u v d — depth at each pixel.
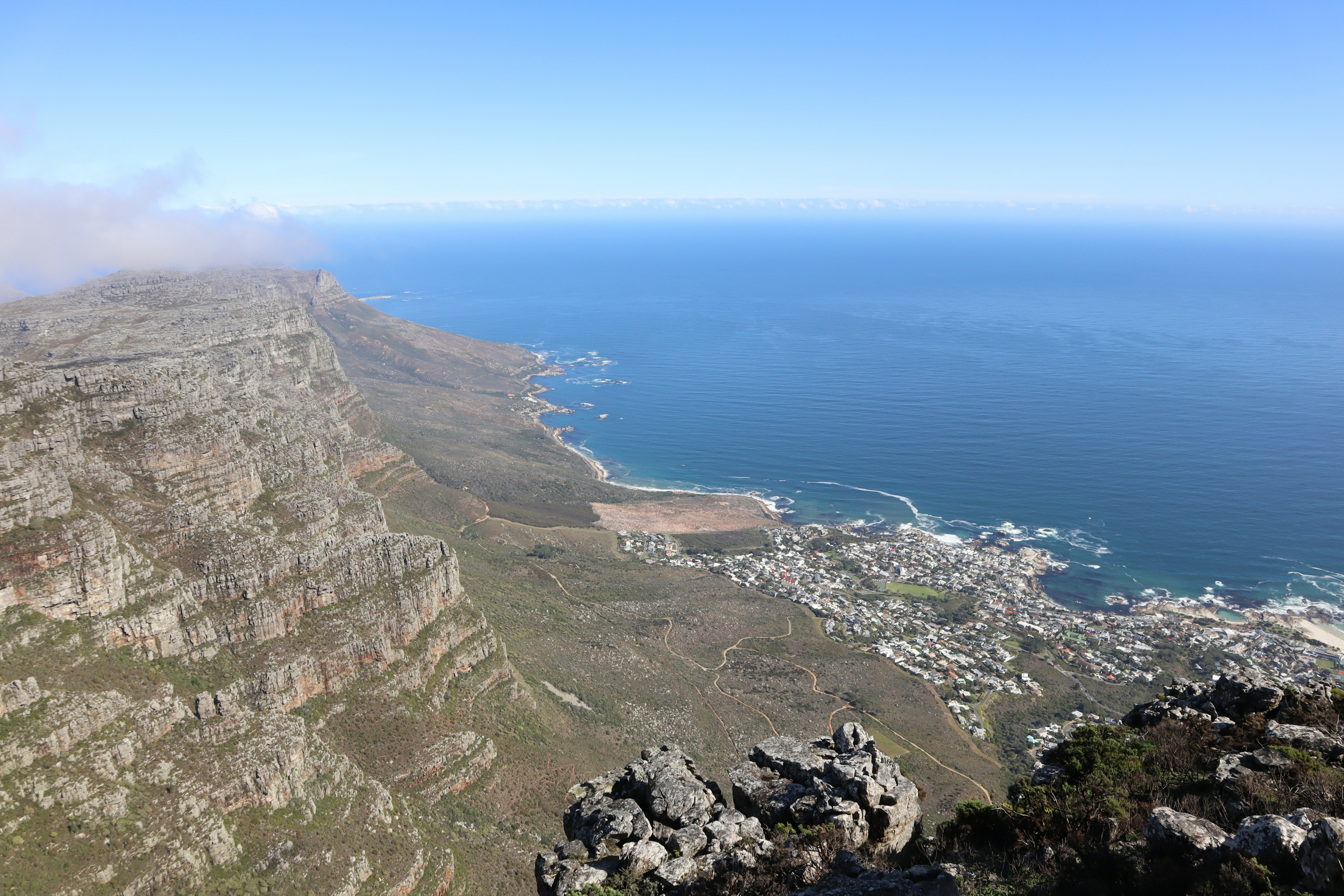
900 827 33.44
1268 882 23.88
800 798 35.16
